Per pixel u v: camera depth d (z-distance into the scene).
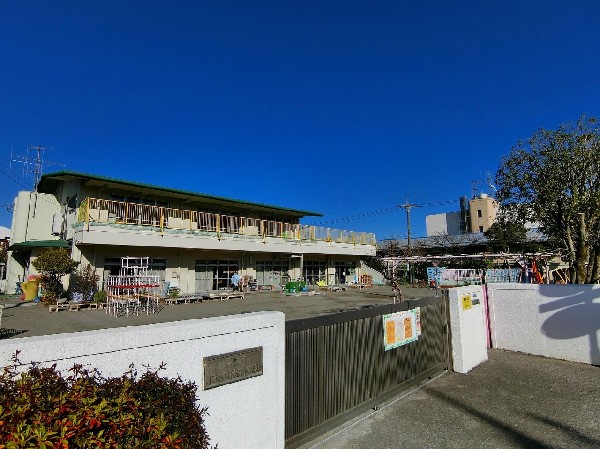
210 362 2.81
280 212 29.52
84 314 13.53
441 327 6.39
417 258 25.58
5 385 1.74
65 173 18.06
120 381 2.09
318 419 3.92
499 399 5.01
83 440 1.65
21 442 1.46
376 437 3.93
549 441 3.82
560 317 7.05
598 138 11.60
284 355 3.50
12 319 12.20
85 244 17.38
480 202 46.09
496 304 7.94
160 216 19.86
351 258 33.75
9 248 21.20
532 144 12.70
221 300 19.48
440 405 4.81
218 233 21.95
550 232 13.26
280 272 27.53
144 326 2.61
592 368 6.37
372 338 4.84
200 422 2.33
